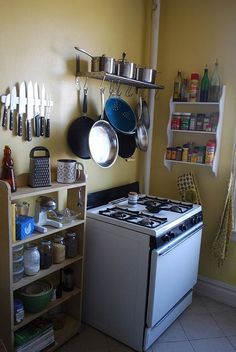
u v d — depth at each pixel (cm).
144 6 254
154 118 276
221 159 246
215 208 254
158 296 191
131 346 199
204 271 264
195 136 257
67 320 213
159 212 219
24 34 168
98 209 219
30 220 167
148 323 190
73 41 198
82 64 206
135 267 189
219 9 234
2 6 156
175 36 257
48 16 180
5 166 160
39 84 180
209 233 259
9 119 167
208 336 214
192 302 254
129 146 250
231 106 237
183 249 213
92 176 231
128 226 190
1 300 164
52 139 195
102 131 218
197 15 244
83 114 213
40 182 174
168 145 263
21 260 168
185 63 254
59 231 194
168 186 276
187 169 263
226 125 241
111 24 225
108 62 195
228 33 232
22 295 177
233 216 247
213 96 238
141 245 185
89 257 212
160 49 266
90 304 216
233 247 248
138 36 253
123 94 248
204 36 243
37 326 186
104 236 202
